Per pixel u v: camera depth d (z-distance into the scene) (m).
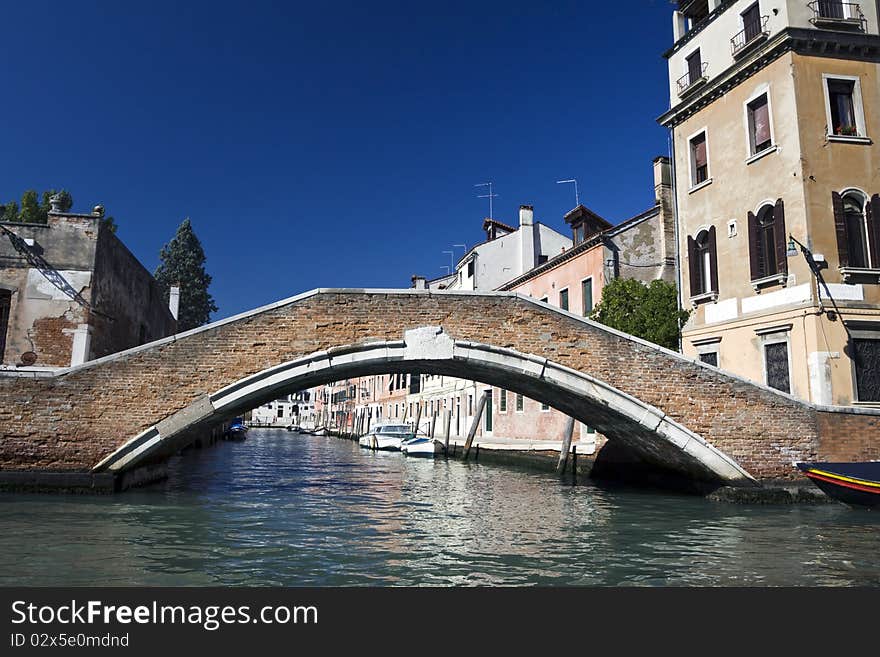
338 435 55.94
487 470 20.58
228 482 15.75
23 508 9.36
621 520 9.99
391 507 11.56
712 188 15.03
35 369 13.21
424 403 35.66
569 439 18.83
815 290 12.27
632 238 19.94
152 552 7.31
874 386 12.33
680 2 16.88
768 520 9.82
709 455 11.08
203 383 10.41
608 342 11.12
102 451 10.27
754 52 13.61
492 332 10.98
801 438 11.27
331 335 10.70
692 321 15.41
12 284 13.37
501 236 28.16
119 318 15.91
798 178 12.69
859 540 8.36
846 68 13.20
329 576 6.46
